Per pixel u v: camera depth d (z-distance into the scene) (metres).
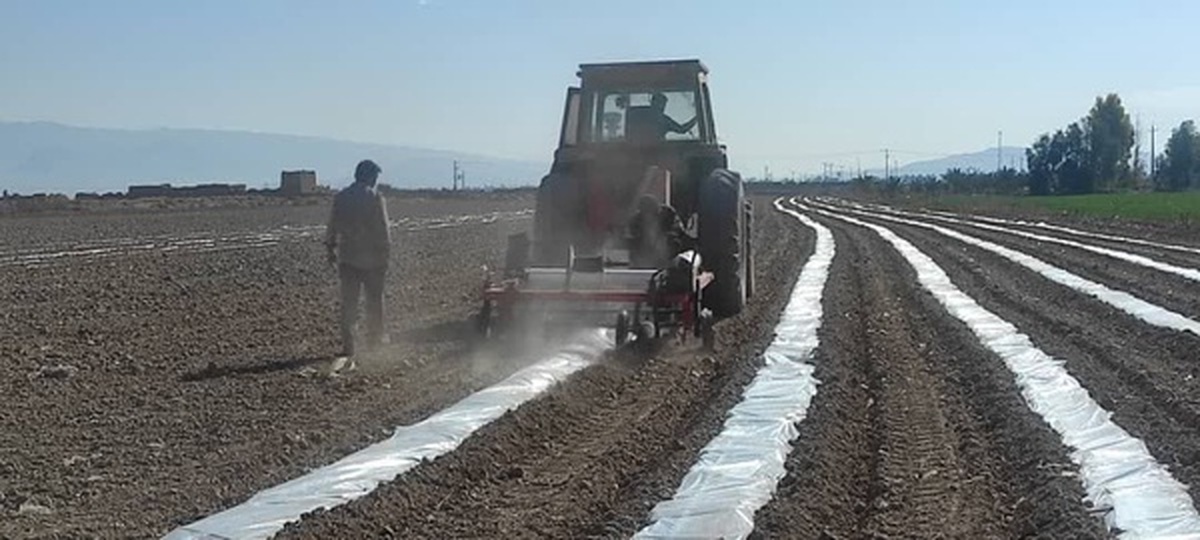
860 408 10.68
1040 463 8.41
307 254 27.33
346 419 9.80
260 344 13.70
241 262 25.09
